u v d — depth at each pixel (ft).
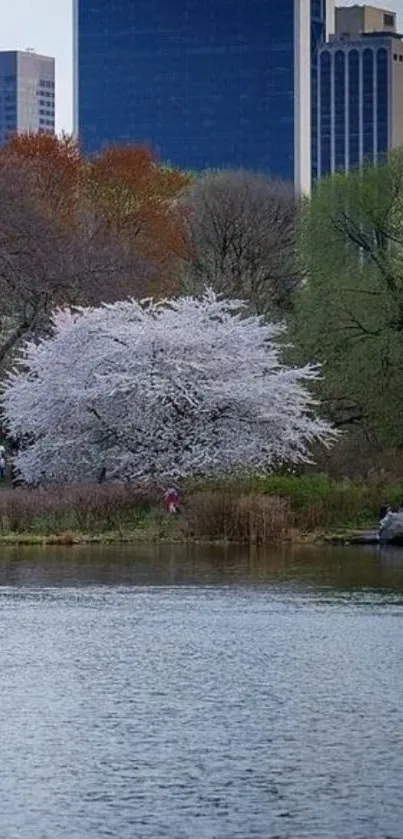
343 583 171.63
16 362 281.13
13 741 99.09
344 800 88.02
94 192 417.69
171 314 244.63
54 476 243.60
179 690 113.19
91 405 239.71
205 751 97.09
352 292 278.05
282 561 194.18
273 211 383.86
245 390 237.66
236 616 147.13
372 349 272.31
